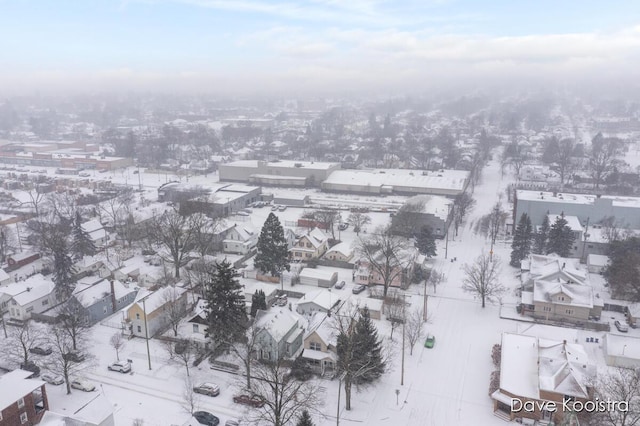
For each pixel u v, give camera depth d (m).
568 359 60.31
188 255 106.44
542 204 126.31
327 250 114.62
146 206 155.75
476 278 89.56
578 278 87.62
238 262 107.44
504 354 65.31
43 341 74.62
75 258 105.25
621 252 98.12
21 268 108.75
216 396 62.19
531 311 84.00
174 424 56.78
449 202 140.12
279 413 52.19
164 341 75.25
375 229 126.88
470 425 57.28
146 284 97.56
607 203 121.12
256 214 150.50
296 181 185.00
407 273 95.25
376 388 64.12
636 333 77.62
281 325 71.06
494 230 129.88
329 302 83.38
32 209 152.38
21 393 54.12
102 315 83.62
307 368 66.62
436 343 75.25
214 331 68.94
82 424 51.00
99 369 67.94
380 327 80.12
